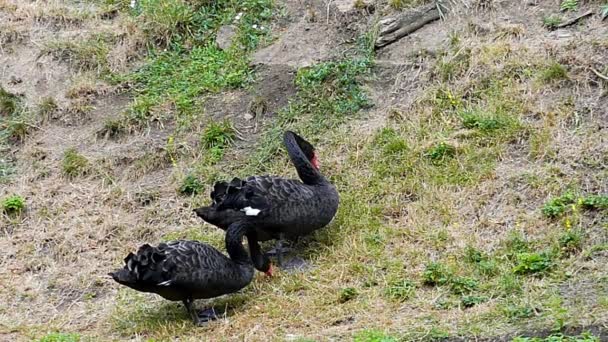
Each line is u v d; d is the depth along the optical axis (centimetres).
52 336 877
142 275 875
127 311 959
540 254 914
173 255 888
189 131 1237
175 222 1108
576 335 766
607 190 994
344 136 1166
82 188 1174
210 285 899
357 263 959
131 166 1194
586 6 1237
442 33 1266
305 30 1350
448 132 1127
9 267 1058
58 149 1246
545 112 1109
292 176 1140
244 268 937
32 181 1198
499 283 880
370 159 1123
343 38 1321
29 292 1011
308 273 963
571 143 1064
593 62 1145
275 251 1017
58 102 1311
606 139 1056
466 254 938
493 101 1145
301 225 989
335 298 909
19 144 1262
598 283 853
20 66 1373
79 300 996
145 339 882
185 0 1428
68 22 1431
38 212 1139
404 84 1218
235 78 1297
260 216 971
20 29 1410
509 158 1072
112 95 1326
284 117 1220
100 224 1112
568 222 948
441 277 907
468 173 1060
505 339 777
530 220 975
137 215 1123
